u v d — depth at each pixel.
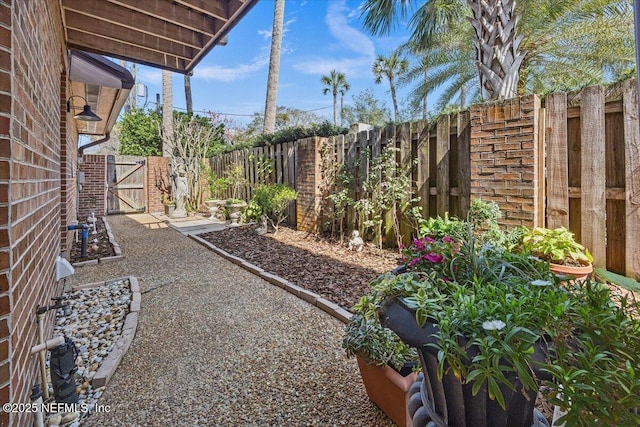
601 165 2.64
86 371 1.91
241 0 3.20
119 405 1.65
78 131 8.48
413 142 4.18
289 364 1.99
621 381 0.74
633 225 2.48
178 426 1.52
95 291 3.22
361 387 1.77
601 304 0.94
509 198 3.06
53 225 2.49
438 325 0.89
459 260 1.25
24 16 1.39
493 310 0.89
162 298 3.07
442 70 8.16
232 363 2.00
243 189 7.93
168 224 7.48
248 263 4.11
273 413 1.59
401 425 1.44
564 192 2.82
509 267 1.19
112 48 4.01
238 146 8.93
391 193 4.29
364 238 4.80
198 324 2.53
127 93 5.62
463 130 3.60
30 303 1.48
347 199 4.87
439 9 5.45
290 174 6.24
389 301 1.06
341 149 5.16
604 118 2.63
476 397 0.91
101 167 9.26
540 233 2.60
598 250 2.65
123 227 7.18
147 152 13.16
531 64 6.85
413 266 1.32
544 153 2.93
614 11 5.43
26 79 1.42
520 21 4.36
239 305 2.89
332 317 2.64
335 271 3.72
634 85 2.48
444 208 3.79
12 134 1.13
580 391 0.75
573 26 5.87
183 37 3.83
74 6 3.15
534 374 0.80
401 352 1.53
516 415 0.92
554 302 0.90
